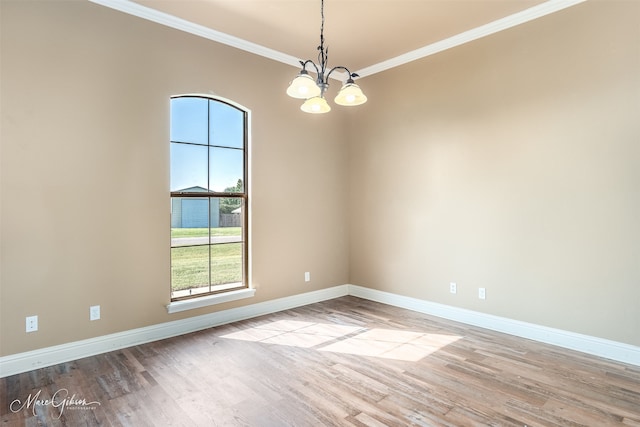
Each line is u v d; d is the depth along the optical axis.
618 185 2.87
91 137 2.98
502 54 3.49
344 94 2.45
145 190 3.26
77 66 2.91
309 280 4.60
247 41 3.88
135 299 3.22
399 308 4.38
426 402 2.27
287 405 2.24
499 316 3.55
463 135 3.79
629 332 2.84
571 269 3.11
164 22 3.35
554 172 3.19
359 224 4.92
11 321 2.65
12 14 2.64
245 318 3.96
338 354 3.01
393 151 4.47
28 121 2.70
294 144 4.41
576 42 3.05
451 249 3.92
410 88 4.26
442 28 3.61
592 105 2.98
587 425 2.04
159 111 3.34
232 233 3.95
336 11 3.28
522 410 2.18
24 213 2.70
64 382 2.53
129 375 2.63
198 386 2.47
